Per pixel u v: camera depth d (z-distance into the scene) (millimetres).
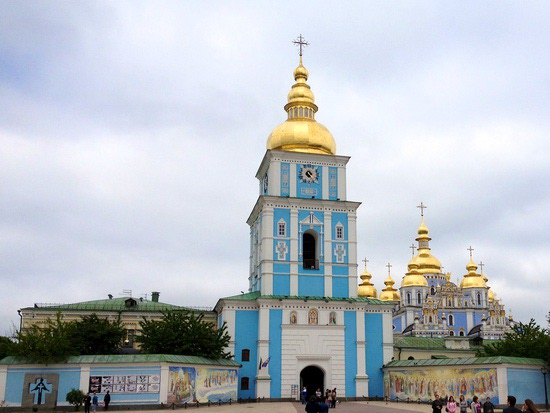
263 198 66000
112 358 50438
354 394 62562
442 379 56688
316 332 63250
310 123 72125
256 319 63781
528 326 59656
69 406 49156
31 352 49750
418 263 133000
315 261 66812
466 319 125312
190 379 52438
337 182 69250
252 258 73438
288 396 61094
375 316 66125
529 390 51812
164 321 57562
